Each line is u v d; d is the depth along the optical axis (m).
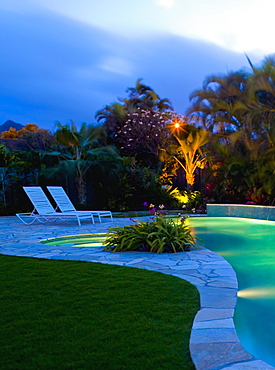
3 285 4.09
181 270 4.76
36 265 5.16
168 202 15.98
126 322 2.88
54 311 3.18
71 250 6.48
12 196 15.16
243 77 14.75
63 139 14.58
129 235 6.56
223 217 11.84
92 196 16.42
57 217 10.91
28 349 2.44
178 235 6.55
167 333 2.65
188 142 15.79
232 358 2.23
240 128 14.10
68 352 2.39
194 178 16.89
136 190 15.93
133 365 2.20
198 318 2.95
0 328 2.81
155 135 19.33
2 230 9.67
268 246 7.16
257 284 4.29
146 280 4.21
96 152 14.88
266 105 12.89
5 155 14.81
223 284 4.04
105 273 4.60
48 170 14.15
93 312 3.13
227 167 13.79
